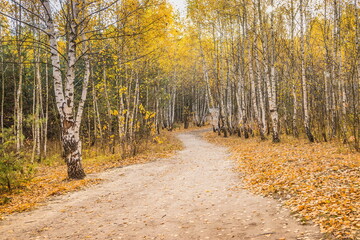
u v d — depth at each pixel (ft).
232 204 21.54
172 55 82.07
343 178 22.76
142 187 30.09
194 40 101.09
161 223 18.47
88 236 16.62
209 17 87.40
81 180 32.86
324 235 13.35
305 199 19.20
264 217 17.56
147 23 46.98
